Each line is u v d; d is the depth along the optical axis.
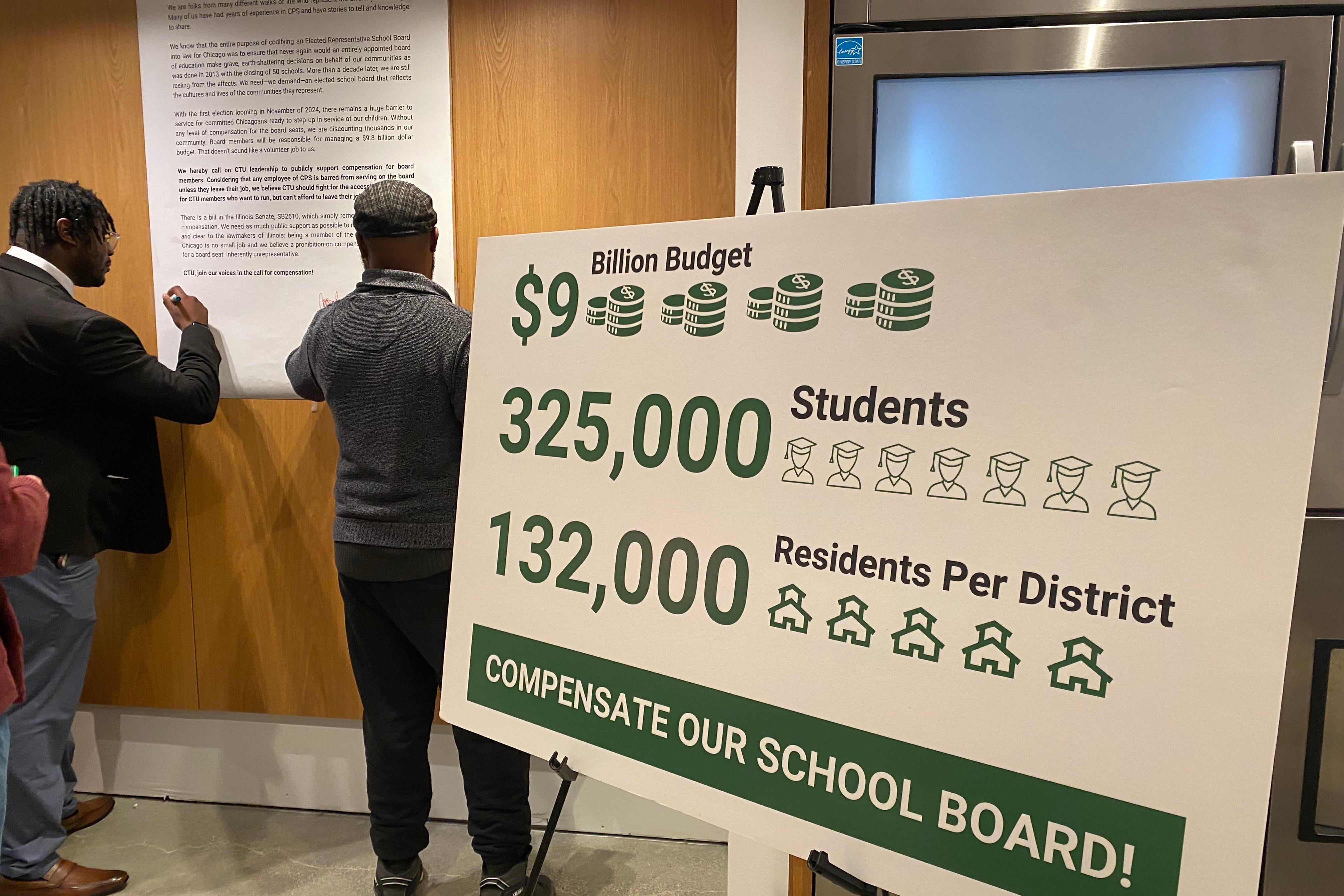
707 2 1.65
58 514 1.61
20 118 1.89
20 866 1.68
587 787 1.97
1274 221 0.64
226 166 1.84
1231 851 0.66
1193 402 0.67
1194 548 0.67
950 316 0.77
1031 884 0.75
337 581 1.93
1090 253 0.71
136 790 2.13
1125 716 0.70
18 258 1.58
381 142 1.80
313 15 1.76
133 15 1.81
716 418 0.91
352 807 2.06
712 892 1.76
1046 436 0.73
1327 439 1.21
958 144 1.31
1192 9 1.22
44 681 1.66
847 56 1.29
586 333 1.01
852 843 0.83
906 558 0.80
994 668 0.76
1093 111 1.27
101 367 1.54
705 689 0.91
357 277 1.84
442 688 1.13
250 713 2.05
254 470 1.93
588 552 1.00
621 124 1.72
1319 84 1.20
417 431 1.42
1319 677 1.27
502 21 1.73
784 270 0.86
